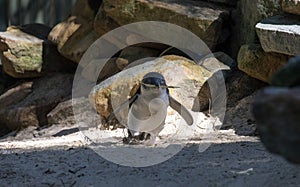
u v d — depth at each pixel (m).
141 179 8.44
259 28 13.50
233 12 16.42
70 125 16.81
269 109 4.04
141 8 16.42
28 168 9.68
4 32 20.11
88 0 19.08
